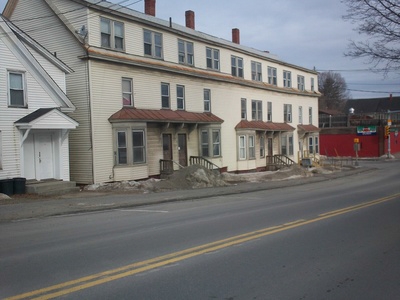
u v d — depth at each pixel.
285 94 37.22
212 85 27.81
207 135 27.08
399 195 16.77
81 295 5.03
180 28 26.98
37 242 8.12
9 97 16.66
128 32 21.66
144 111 22.11
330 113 73.38
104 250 7.34
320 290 5.34
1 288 5.29
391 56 14.10
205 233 8.84
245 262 6.55
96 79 19.92
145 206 14.32
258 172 30.84
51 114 17.31
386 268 6.34
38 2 21.09
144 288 5.30
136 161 21.45
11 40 16.58
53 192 17.36
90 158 19.80
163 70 23.48
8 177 16.53
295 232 8.95
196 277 5.77
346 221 10.40
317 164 38.53
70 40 20.08
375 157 53.66
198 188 20.56
